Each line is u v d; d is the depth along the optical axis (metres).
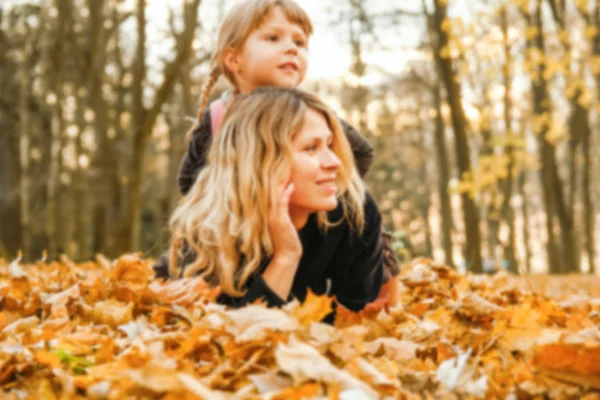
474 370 1.86
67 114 22.28
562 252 18.59
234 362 1.83
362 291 2.69
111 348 2.00
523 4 14.23
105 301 2.61
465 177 11.81
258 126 2.37
